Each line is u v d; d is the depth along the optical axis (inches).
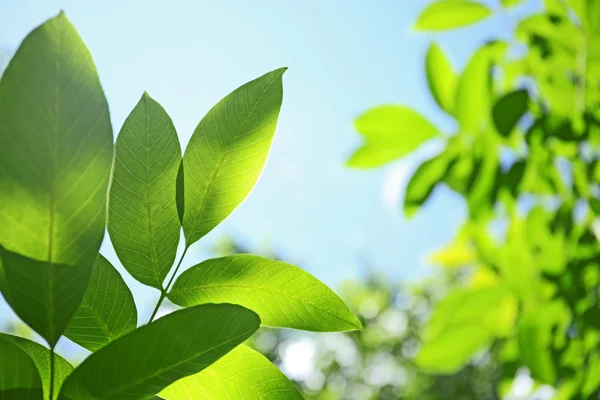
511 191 36.0
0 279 12.8
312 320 15.6
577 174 37.1
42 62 12.5
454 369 37.6
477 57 34.7
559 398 37.8
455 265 43.7
